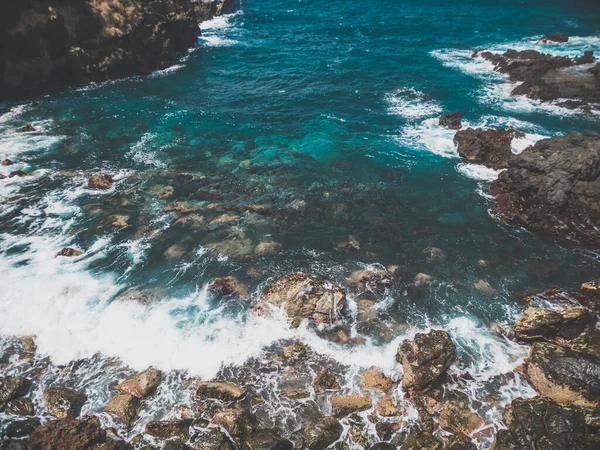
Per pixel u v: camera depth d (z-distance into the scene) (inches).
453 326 546.6
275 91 1299.2
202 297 582.9
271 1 2682.1
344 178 859.4
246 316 554.6
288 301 557.0
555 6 2276.1
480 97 1234.0
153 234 694.5
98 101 1208.8
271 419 441.4
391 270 634.2
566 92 1177.4
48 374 482.0
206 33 1984.5
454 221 738.8
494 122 1079.0
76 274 611.5
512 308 572.7
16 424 423.2
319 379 470.0
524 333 520.4
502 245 682.8
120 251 658.2
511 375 486.3
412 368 470.3
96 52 1334.9
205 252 661.9
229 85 1355.8
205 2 2252.7
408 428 430.3
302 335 531.5
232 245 676.1
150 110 1163.3
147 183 829.8
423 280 615.5
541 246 678.5
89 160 906.7
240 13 2372.0
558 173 699.4
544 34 1824.6
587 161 687.1
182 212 748.0
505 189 777.6
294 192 812.0
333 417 437.4
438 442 412.5
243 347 515.8
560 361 468.8
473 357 505.7
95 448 395.5
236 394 455.5
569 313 520.4
